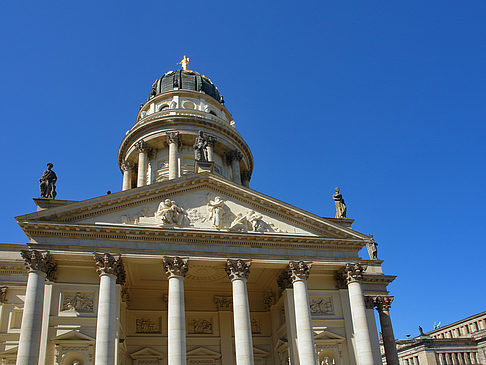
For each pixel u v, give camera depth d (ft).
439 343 293.43
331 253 154.30
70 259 135.54
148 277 165.78
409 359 301.22
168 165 244.22
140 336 161.68
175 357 126.00
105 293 130.31
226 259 143.43
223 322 170.60
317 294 155.53
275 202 154.10
